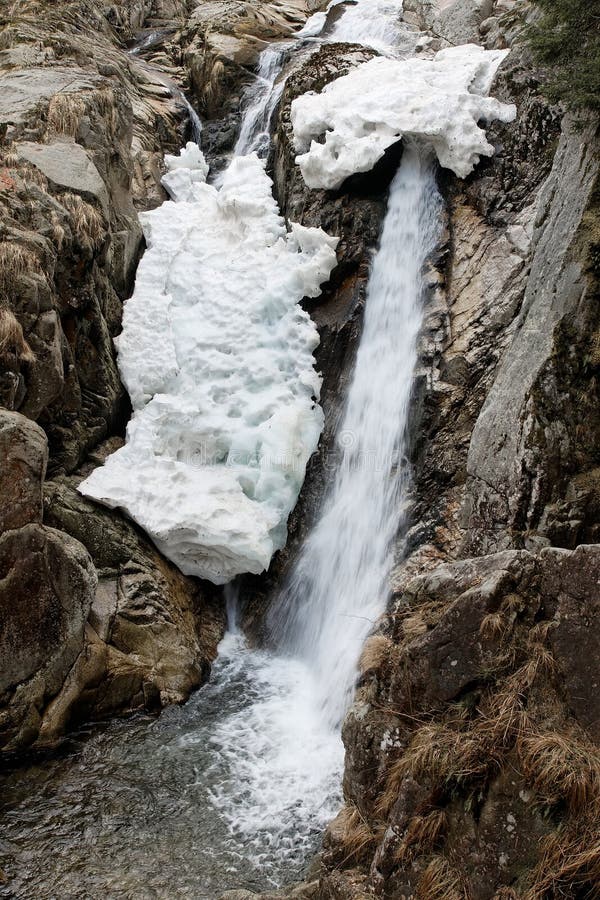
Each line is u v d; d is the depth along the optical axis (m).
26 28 12.11
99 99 10.26
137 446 8.59
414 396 8.30
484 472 6.93
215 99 14.05
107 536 8.00
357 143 9.34
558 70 7.56
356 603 7.93
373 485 8.41
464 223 8.99
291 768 6.69
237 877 5.66
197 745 6.98
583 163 6.74
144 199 11.37
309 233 9.40
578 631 4.26
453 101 9.11
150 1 17.23
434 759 4.40
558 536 6.29
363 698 5.31
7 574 6.54
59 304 8.21
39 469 6.66
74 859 5.79
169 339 9.22
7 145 9.13
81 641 7.03
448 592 5.06
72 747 6.92
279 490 8.53
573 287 6.47
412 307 8.84
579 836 3.88
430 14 12.59
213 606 8.73
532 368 6.62
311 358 9.15
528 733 4.17
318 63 11.14
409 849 4.46
